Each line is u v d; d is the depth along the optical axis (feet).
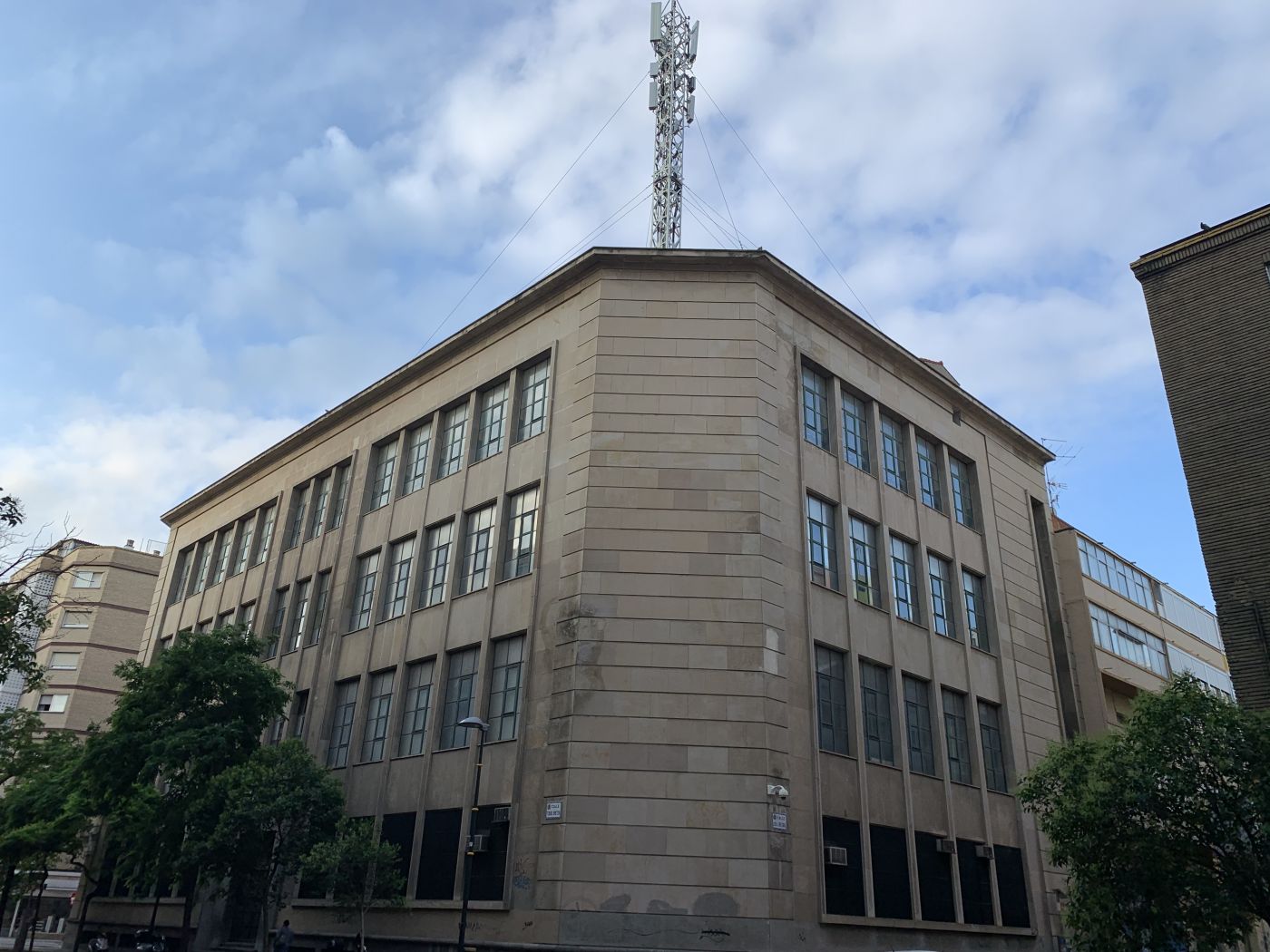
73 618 215.10
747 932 64.95
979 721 95.66
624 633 74.43
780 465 83.10
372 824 79.25
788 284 91.35
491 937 71.10
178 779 86.28
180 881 86.69
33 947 145.59
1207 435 70.64
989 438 115.34
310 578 113.60
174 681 90.79
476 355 101.81
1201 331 73.31
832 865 73.00
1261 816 46.68
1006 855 91.61
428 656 90.94
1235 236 73.51
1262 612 64.28
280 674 97.50
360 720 95.91
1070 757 54.70
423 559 98.12
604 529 78.43
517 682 81.05
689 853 67.15
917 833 82.89
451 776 82.89
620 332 86.53
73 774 99.71
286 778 80.02
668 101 125.08
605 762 70.18
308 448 125.18
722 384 83.61
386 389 113.39
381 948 80.64
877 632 87.81
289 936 80.64
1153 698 52.70
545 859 68.80
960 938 81.61
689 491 79.41
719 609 74.95
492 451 95.66
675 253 88.48
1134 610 130.31
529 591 82.84
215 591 135.23
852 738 80.48
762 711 71.61
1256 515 66.59
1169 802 49.21
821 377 94.22
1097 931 50.39
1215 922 46.98
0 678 69.00
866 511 92.12
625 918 65.46
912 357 103.55
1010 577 109.09
